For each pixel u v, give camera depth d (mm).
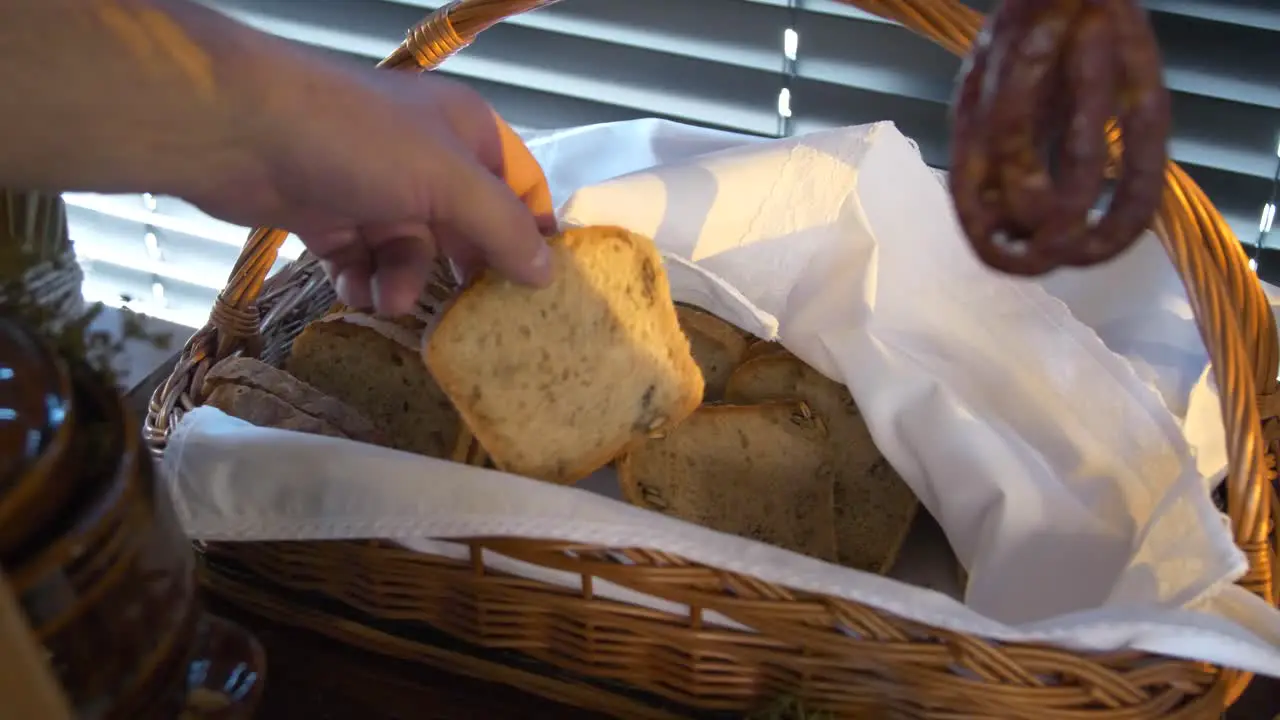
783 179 591
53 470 365
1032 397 582
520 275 523
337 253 533
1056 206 290
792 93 838
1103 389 564
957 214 308
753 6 811
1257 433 492
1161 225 497
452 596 537
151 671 390
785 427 624
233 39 422
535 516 499
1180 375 602
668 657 522
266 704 548
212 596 585
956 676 488
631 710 541
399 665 563
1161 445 553
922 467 595
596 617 515
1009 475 568
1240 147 748
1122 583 527
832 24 799
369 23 910
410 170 467
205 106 414
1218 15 715
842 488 636
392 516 510
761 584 496
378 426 651
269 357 685
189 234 1059
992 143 291
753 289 614
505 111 917
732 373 652
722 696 530
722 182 590
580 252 551
